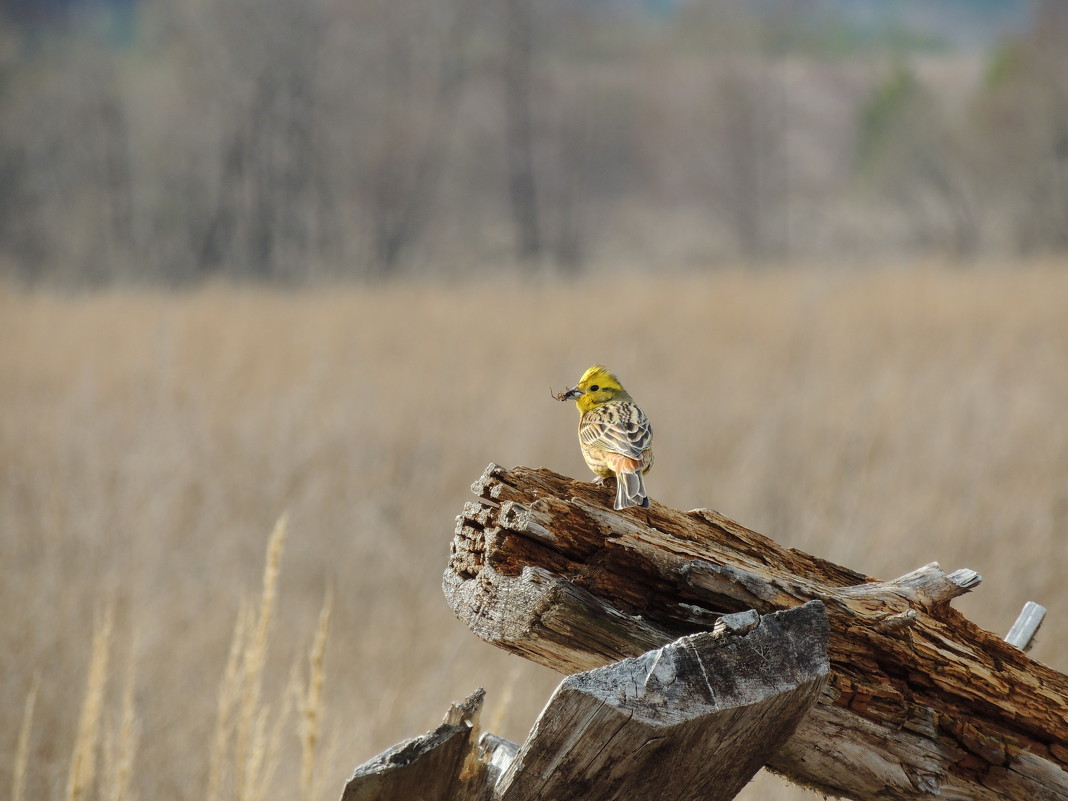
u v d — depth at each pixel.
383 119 68.56
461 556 4.02
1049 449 12.96
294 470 12.90
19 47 75.31
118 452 12.97
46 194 66.88
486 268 70.12
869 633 3.87
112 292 40.69
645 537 3.84
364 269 65.75
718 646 3.31
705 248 75.94
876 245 69.31
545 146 76.44
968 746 3.85
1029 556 9.91
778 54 83.31
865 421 13.88
